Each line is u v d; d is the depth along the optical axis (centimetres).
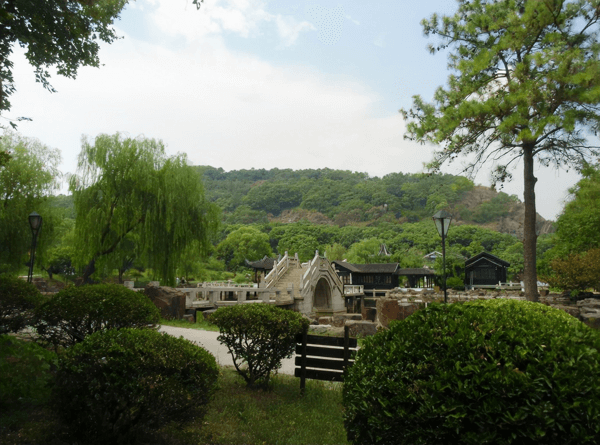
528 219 1498
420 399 319
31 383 578
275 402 711
